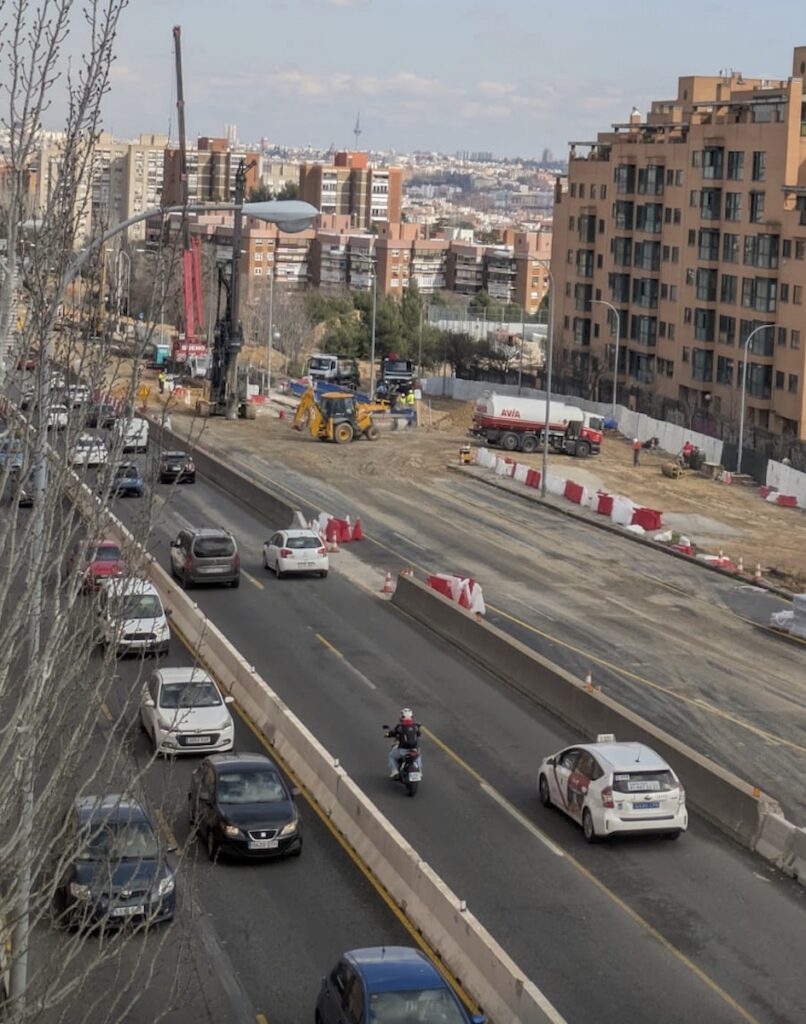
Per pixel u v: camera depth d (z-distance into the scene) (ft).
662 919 93.76
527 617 181.98
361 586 192.85
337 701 140.46
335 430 328.08
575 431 322.55
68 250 48.42
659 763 107.45
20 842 49.90
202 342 421.18
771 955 89.10
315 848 102.73
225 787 101.91
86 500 55.36
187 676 124.67
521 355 508.53
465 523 244.22
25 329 49.01
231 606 177.58
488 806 113.91
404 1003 69.36
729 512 271.28
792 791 121.39
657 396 424.46
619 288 464.24
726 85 524.11
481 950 81.71
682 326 426.92
